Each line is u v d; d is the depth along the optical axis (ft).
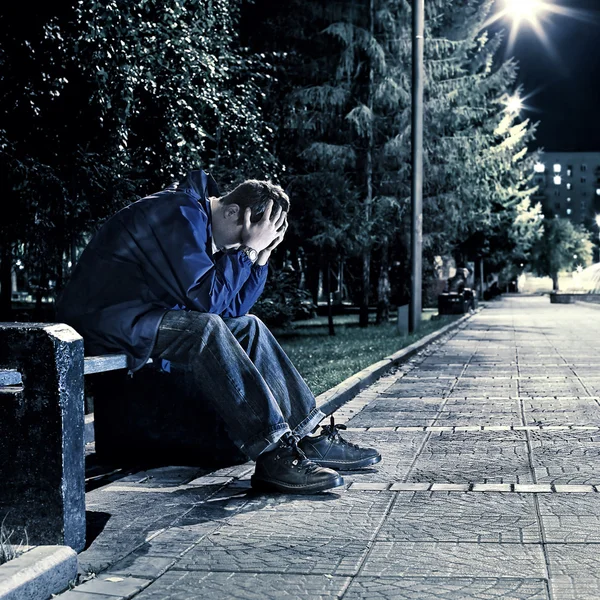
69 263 31.99
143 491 14.15
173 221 13.66
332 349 48.14
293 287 63.62
